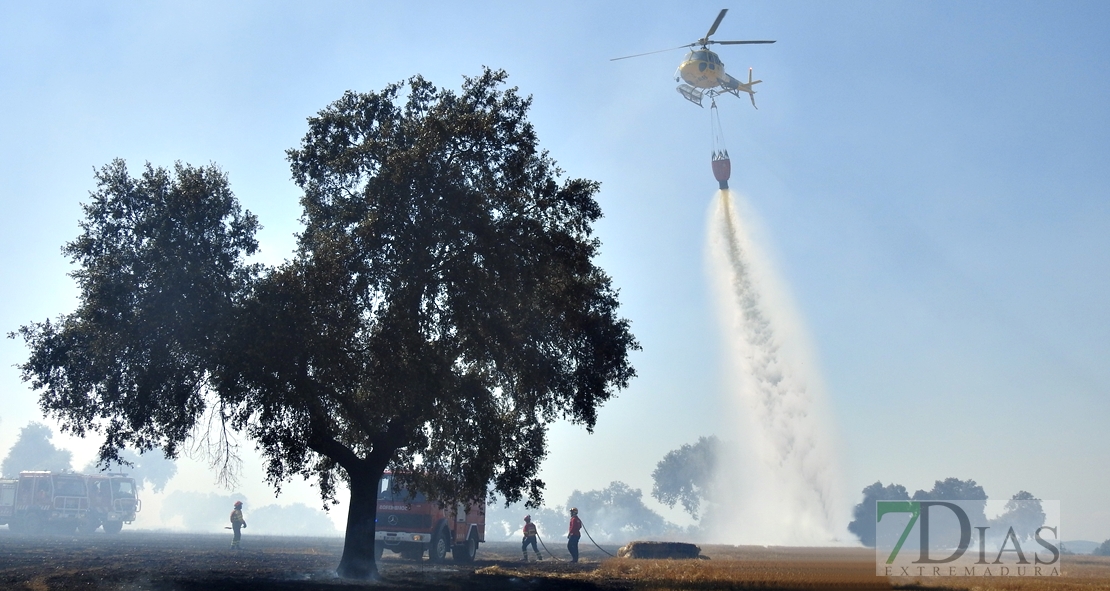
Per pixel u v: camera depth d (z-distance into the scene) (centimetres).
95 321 2444
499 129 2717
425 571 2938
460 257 2556
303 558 3694
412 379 2450
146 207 2588
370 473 2650
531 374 2650
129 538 5669
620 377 2812
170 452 2691
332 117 2780
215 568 2908
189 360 2559
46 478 5931
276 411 2458
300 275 2467
